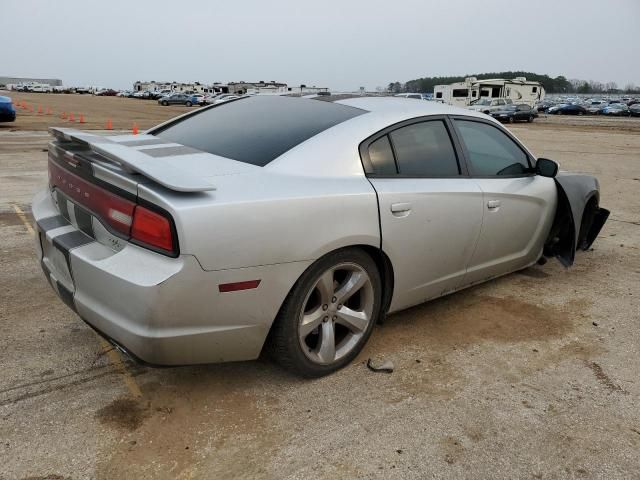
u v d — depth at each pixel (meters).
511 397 2.81
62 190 2.77
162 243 2.20
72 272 2.47
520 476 2.27
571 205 4.29
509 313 3.87
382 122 3.08
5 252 4.70
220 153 2.86
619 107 55.50
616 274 4.79
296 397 2.72
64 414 2.51
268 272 2.41
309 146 2.80
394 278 3.08
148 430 2.43
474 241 3.56
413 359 3.16
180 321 2.26
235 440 2.39
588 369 3.13
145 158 2.39
